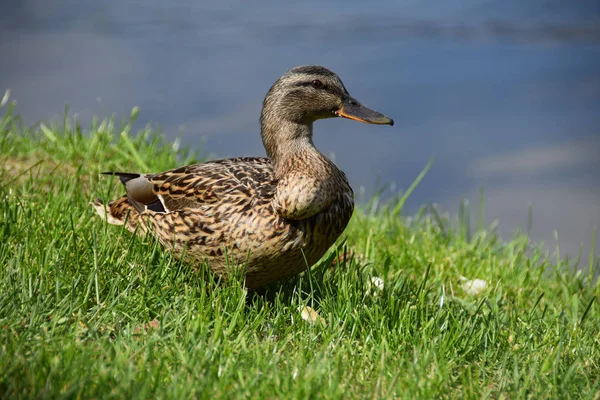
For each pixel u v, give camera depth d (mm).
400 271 10930
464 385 7402
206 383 6816
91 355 7164
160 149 15344
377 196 14844
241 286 9312
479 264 12398
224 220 8906
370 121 9609
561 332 9234
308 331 8406
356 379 7477
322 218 8977
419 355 7789
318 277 9891
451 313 8922
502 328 9406
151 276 9008
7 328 7555
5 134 14688
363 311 8828
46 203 11133
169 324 8055
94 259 8797
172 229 9266
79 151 14266
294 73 9609
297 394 6758
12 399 6391
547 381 7797
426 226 14336
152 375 6930
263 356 7559
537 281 11906
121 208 10266
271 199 8875
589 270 12711
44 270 8648
